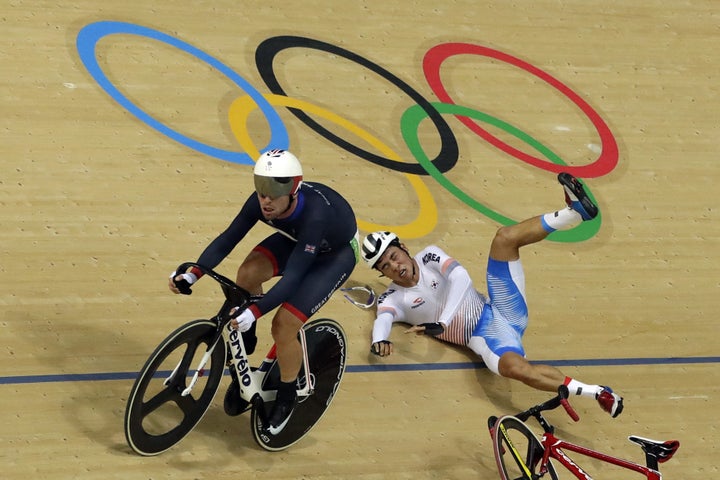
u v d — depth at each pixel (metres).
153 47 25.86
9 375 16.48
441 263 18.83
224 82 25.41
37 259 19.12
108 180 21.56
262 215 14.58
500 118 26.78
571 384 17.58
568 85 28.55
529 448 15.78
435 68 27.92
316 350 16.14
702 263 23.52
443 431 17.50
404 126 25.62
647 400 19.31
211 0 28.14
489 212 23.50
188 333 14.12
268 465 15.83
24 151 21.67
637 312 21.59
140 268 19.55
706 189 25.97
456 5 30.61
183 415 16.16
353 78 26.78
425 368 18.94
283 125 24.55
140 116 23.61
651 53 30.52
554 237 23.31
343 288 20.42
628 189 25.36
